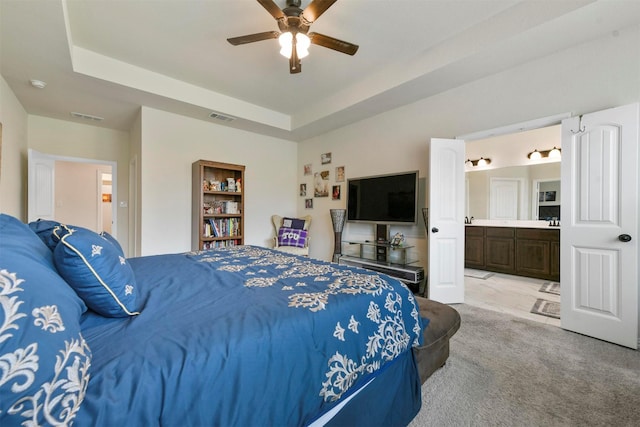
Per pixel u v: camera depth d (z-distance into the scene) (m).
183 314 0.98
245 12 2.28
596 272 2.21
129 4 2.16
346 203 4.44
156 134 3.76
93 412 0.57
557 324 2.47
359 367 1.07
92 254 0.90
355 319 1.12
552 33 2.23
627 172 2.08
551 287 3.77
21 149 3.52
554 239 4.12
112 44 2.69
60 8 1.91
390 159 3.88
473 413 1.36
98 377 0.63
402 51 2.87
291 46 2.23
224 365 0.75
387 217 3.77
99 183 5.96
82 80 2.89
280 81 3.48
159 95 3.28
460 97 3.14
